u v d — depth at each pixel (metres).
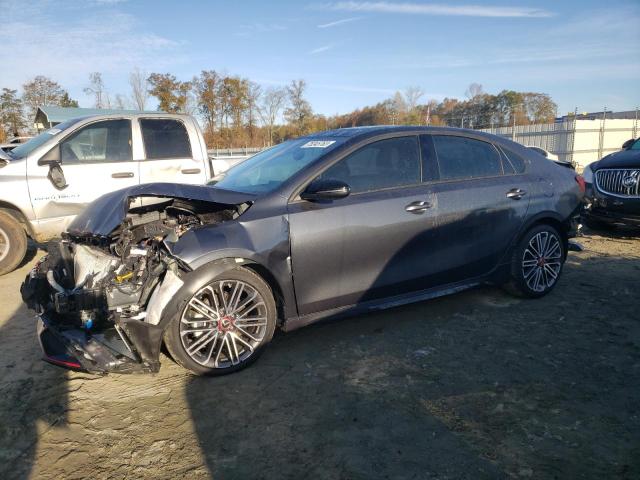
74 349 3.06
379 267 3.84
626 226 7.46
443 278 4.20
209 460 2.55
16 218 6.28
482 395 3.10
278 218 3.47
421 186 4.08
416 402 3.04
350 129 4.32
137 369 3.09
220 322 3.32
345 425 2.82
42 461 2.58
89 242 3.58
